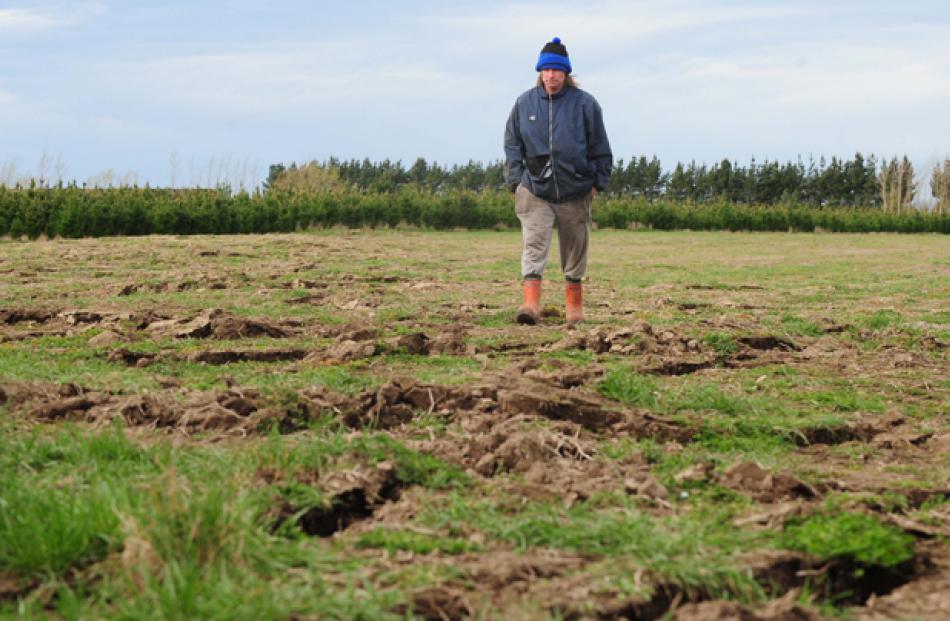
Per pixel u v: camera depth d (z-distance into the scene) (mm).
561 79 7516
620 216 40656
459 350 6125
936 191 62250
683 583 2359
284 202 28750
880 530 2736
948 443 4117
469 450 3566
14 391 4246
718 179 65312
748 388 5262
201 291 9953
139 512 2398
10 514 2561
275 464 3123
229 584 2135
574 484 3184
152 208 24672
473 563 2473
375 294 9953
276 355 5828
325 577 2326
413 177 68250
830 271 15617
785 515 2846
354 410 4039
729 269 15992
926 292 11617
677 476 3303
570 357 5984
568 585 2334
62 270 12352
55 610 2172
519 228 35500
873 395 5160
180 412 3963
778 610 2248
